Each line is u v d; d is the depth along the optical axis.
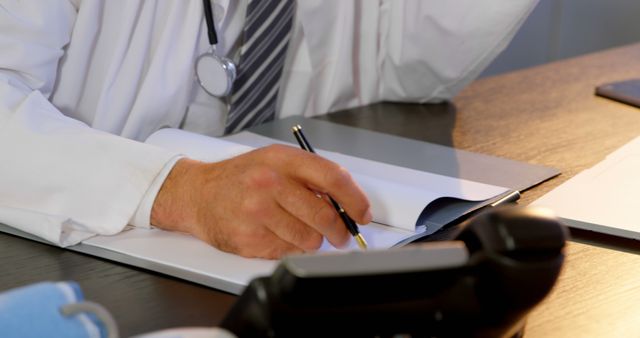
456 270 0.56
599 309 0.81
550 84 1.60
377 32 1.51
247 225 0.88
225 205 0.90
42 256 0.93
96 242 0.95
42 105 1.11
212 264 0.87
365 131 1.34
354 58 1.53
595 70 1.69
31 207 1.01
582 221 0.98
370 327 0.54
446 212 1.00
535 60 3.04
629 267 0.89
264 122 1.40
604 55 1.80
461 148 1.26
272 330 0.53
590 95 1.53
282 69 1.39
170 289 0.84
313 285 0.51
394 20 1.49
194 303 0.81
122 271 0.88
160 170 0.98
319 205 0.88
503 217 0.58
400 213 0.96
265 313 0.53
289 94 1.49
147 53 1.31
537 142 1.28
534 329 0.77
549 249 0.57
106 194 0.98
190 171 0.97
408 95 1.53
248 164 0.91
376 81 1.54
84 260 0.91
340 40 1.48
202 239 0.93
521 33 2.97
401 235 0.94
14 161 1.02
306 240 0.89
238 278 0.84
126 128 1.30
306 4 1.41
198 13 1.30
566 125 1.36
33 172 1.01
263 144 1.26
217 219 0.90
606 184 1.08
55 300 0.61
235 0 1.36
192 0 1.30
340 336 0.54
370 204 0.93
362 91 1.55
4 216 0.98
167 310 0.80
